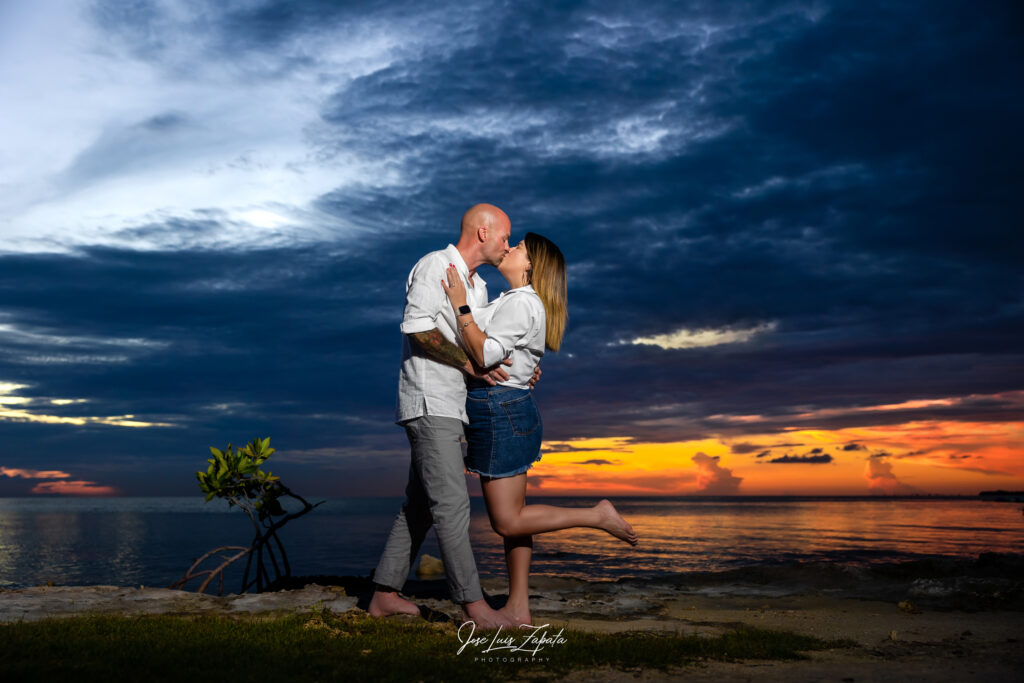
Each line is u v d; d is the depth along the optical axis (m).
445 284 3.30
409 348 3.40
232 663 2.18
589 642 2.73
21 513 124.62
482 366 3.19
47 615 3.27
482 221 3.44
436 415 3.25
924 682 2.23
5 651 2.23
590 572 20.14
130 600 3.79
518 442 3.33
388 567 3.49
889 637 3.22
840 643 3.04
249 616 3.42
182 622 2.91
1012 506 138.38
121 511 142.38
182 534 47.69
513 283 3.54
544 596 4.76
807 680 2.24
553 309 3.53
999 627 3.58
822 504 178.12
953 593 4.73
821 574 5.82
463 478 3.29
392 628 2.99
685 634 3.25
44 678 1.91
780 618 3.95
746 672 2.37
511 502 3.33
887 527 53.03
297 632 2.72
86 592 3.97
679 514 91.38
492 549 30.94
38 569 22.91
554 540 39.75
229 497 5.71
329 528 56.44
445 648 2.58
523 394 3.36
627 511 109.12
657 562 23.94
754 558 25.28
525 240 3.59
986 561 5.91
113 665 2.08
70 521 77.88
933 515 83.50
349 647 2.50
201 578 19.77
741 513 95.19
